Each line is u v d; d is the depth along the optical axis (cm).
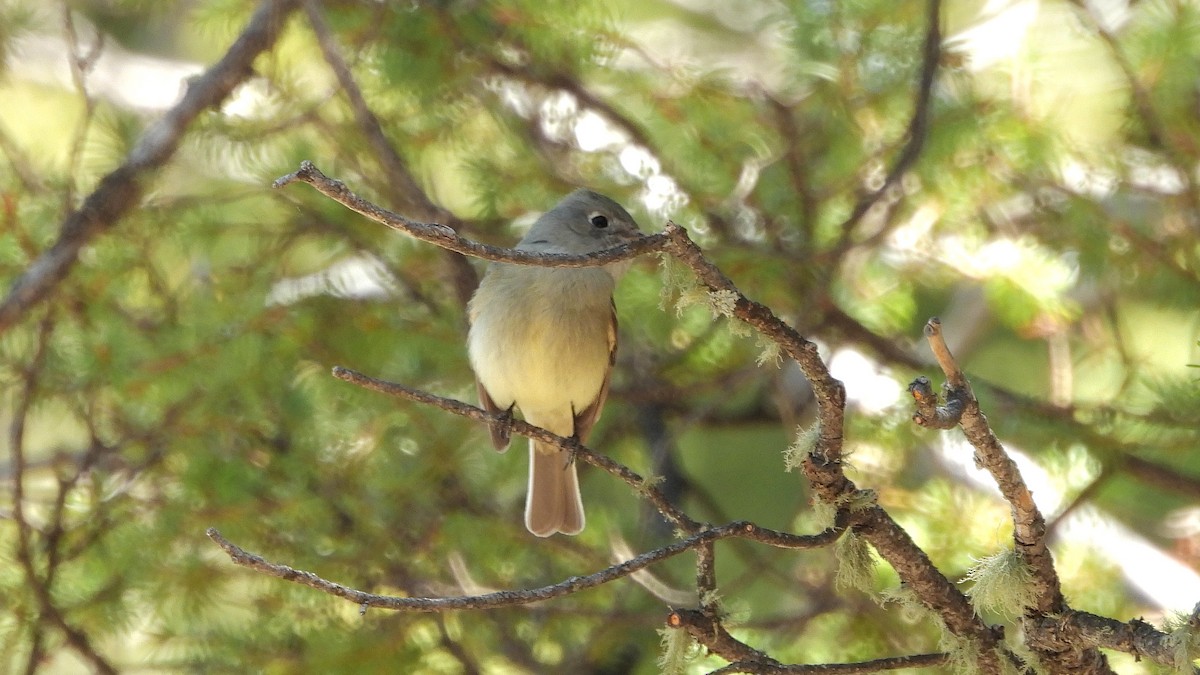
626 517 1388
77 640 1030
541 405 1078
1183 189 1049
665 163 1132
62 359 1088
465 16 1120
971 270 1126
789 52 1089
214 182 1188
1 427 1398
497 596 637
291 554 1090
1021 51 1085
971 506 1124
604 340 1073
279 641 1091
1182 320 1234
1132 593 1200
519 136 1170
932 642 1080
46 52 1411
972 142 1077
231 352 1066
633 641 1185
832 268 1120
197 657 1085
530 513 1110
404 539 1127
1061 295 1177
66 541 1075
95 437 1064
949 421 599
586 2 1110
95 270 1088
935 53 1004
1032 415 1098
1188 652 626
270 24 1098
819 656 1098
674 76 1109
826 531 686
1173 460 1097
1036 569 670
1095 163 1077
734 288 630
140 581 1060
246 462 1077
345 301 1125
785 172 1109
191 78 1111
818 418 670
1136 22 1045
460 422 1152
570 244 1059
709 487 1627
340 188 556
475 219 1161
